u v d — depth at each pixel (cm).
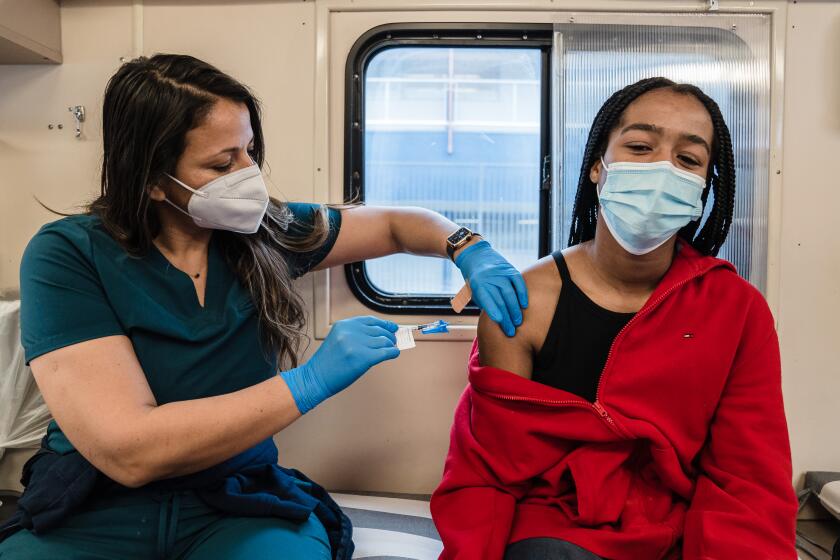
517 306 125
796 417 187
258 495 123
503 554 113
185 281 125
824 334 185
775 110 180
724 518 109
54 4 181
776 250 182
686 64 180
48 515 110
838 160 183
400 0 179
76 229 120
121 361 110
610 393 120
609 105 129
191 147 117
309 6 182
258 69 183
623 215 117
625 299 127
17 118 187
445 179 197
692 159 120
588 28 179
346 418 191
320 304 187
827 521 184
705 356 119
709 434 126
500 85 194
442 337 188
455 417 137
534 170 196
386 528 155
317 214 155
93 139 186
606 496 117
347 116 184
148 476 104
